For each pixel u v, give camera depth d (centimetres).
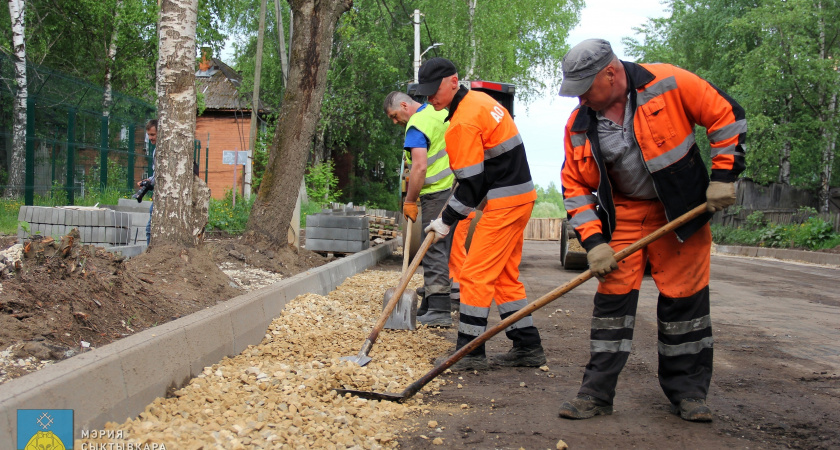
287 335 513
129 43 2517
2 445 228
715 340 573
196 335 387
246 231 829
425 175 597
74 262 407
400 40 3294
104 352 304
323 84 869
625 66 330
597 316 350
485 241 447
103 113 1583
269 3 2917
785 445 301
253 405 337
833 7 2447
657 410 357
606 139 338
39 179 1494
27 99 1322
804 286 1084
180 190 590
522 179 451
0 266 370
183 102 595
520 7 3172
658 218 347
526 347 464
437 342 535
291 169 845
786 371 454
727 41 2883
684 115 323
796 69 2416
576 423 334
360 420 326
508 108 1123
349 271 922
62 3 2380
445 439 311
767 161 2609
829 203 2781
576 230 346
